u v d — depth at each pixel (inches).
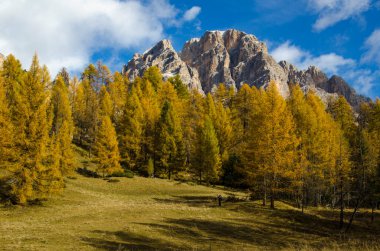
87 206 1334.9
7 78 2220.7
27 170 1264.8
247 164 1488.7
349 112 2800.2
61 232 858.8
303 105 1972.2
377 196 1352.1
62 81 3002.0
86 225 963.3
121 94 3425.2
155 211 1227.2
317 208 1626.5
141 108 2571.4
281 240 996.6
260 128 1384.1
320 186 1691.7
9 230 877.2
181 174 2598.4
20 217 1119.0
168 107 2522.1
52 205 1326.3
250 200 1622.8
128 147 2437.3
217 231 1018.1
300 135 1681.8
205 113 2920.8
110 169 2154.3
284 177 1459.2
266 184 1457.9
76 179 1983.3
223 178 2490.2
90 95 3132.4
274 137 1359.5
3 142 1284.4
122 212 1185.4
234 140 2716.5
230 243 910.4
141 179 2196.1
